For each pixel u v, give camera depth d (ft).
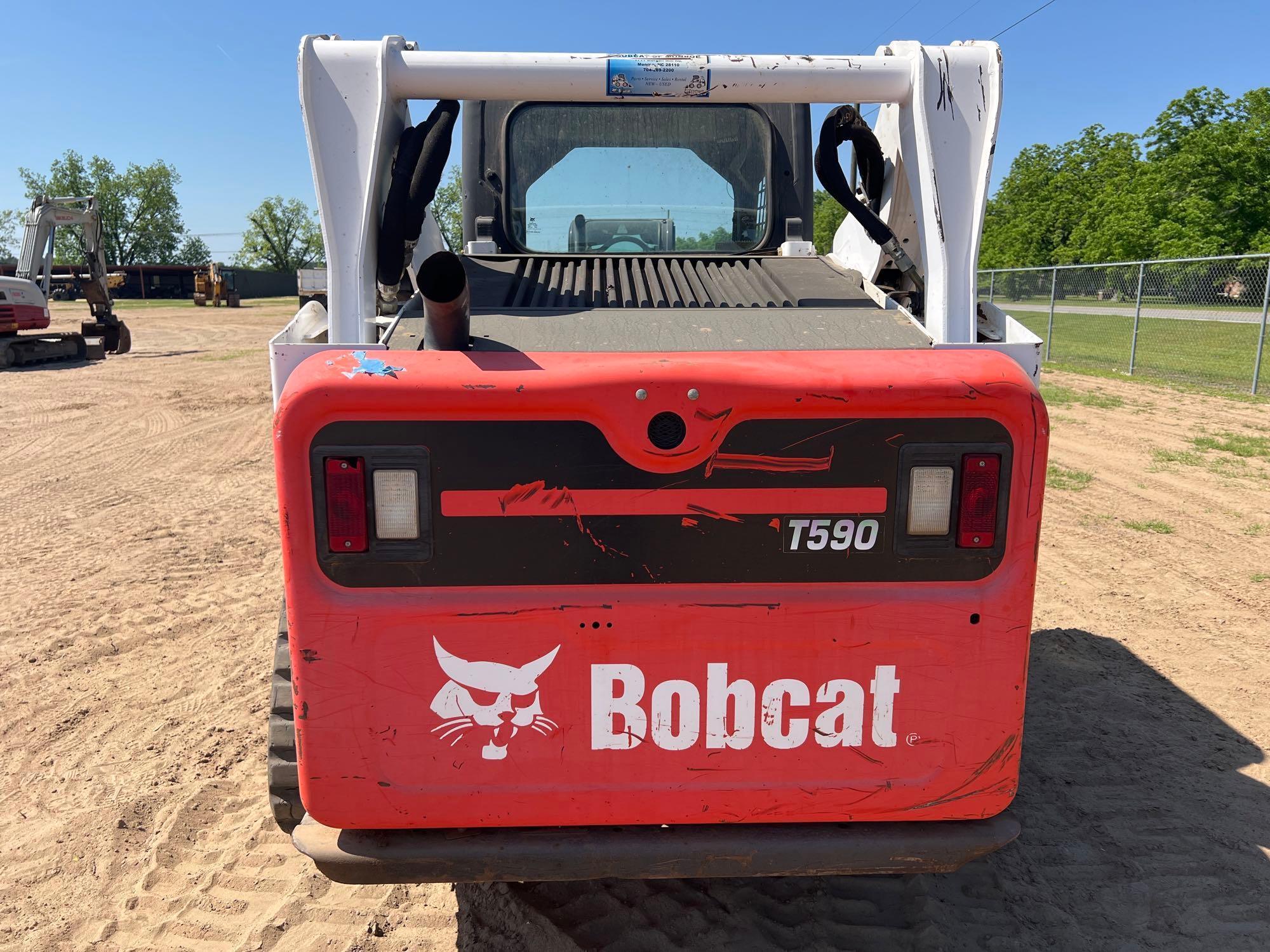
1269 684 13.19
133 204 315.58
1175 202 142.92
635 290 8.86
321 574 5.91
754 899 8.68
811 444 5.89
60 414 40.73
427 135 7.88
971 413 5.90
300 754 6.13
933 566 6.10
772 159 11.96
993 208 232.73
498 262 9.71
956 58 7.87
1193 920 8.42
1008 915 8.48
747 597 6.06
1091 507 22.79
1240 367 51.08
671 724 6.21
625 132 11.85
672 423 5.82
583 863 6.23
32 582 18.37
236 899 9.01
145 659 14.66
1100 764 11.09
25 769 11.46
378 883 6.32
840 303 8.48
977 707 6.26
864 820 6.41
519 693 6.12
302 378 5.74
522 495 5.87
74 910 8.91
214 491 26.27
